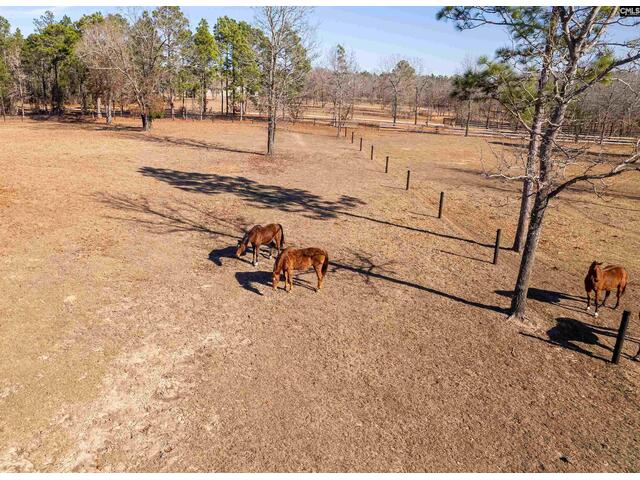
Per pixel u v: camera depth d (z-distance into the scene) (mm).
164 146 32094
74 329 7816
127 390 6387
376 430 5945
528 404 6688
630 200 22297
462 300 10117
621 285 9820
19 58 54750
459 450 5695
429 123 71938
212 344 7727
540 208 8547
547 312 9773
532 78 9844
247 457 5352
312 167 26766
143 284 9805
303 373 7078
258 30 28578
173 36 44156
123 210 15250
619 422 6422
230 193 18891
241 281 10352
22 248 11250
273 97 29375
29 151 26281
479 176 26938
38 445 5297
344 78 51969
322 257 9844
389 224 15867
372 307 9508
